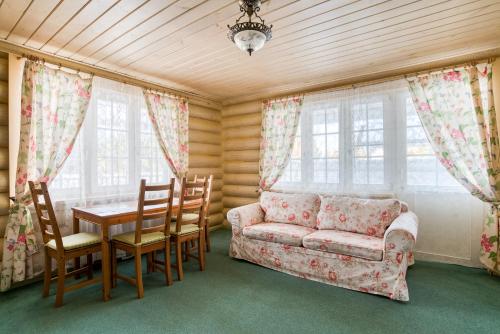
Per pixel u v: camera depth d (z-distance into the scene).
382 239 2.91
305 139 4.23
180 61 3.37
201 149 4.88
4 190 2.74
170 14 2.32
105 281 2.51
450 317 2.18
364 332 2.01
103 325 2.12
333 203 3.43
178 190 4.29
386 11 2.29
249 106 4.90
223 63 3.45
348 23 2.49
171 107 4.29
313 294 2.62
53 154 2.94
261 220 3.91
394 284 2.48
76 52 3.06
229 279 2.99
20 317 2.23
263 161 4.60
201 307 2.39
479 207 3.16
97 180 3.37
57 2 2.13
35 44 2.84
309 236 3.01
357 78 3.86
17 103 2.84
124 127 3.67
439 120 3.25
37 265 2.89
